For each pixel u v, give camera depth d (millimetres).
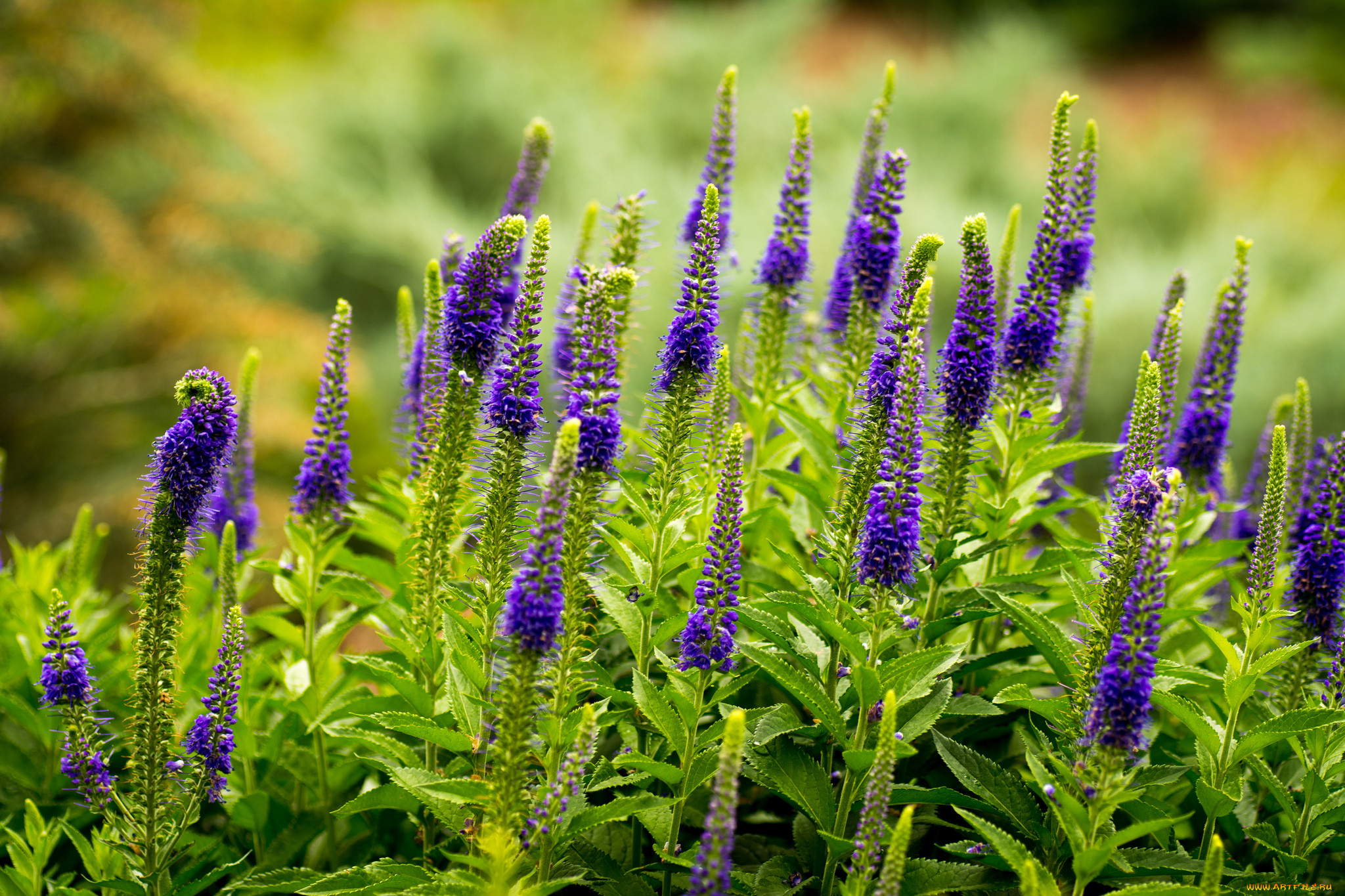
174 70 3553
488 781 1501
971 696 1534
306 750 1628
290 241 3686
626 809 1492
